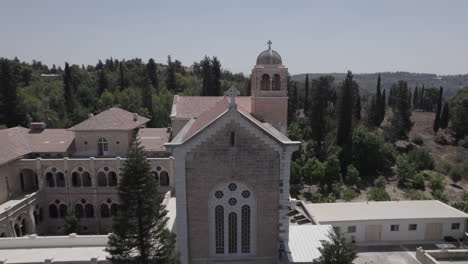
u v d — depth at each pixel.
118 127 53.66
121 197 23.00
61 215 51.78
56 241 33.28
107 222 51.00
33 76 177.38
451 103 129.25
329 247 23.27
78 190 50.53
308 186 70.81
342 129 81.62
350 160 78.31
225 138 26.58
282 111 34.84
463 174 81.31
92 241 33.53
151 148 53.62
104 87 131.88
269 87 34.56
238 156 26.88
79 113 90.50
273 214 27.91
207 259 28.17
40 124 58.03
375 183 70.56
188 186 27.16
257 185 27.42
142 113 101.88
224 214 27.80
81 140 53.97
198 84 158.88
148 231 23.67
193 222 27.70
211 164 26.89
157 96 121.50
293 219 41.47
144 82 111.00
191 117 48.50
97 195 50.59
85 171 50.41
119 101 110.62
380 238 42.53
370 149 78.31
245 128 26.48
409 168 72.94
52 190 50.34
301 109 131.88
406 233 42.78
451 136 117.00
